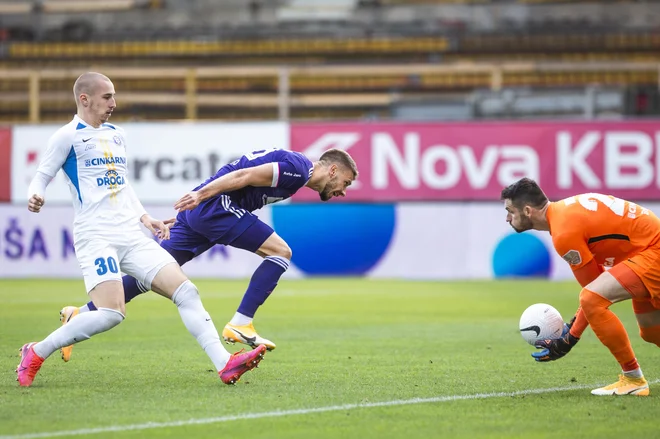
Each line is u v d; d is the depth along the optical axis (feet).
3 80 296.92
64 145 69.46
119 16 334.03
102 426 56.03
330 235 223.92
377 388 71.61
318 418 59.36
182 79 301.02
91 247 69.82
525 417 60.23
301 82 302.04
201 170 224.74
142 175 225.76
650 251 66.64
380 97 295.69
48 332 113.39
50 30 323.37
